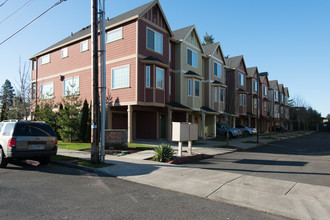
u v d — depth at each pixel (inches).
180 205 210.1
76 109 686.5
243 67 1332.4
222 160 470.9
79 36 840.9
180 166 374.3
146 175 312.5
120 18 757.3
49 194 228.8
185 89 879.7
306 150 673.6
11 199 210.7
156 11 732.0
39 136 357.1
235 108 1196.5
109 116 712.4
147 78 681.6
